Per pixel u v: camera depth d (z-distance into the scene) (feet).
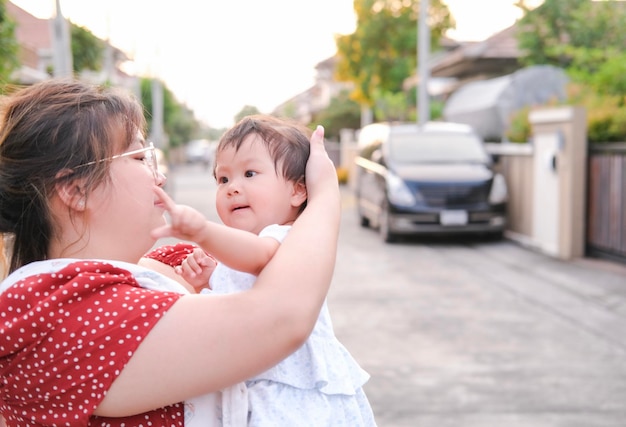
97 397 3.68
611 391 15.44
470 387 15.72
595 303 23.50
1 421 4.57
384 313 22.41
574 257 31.65
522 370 16.83
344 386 4.40
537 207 34.81
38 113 3.97
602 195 30.71
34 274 3.87
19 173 3.95
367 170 42.09
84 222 4.03
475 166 37.32
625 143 30.55
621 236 29.76
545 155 33.55
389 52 76.84
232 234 3.83
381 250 35.01
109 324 3.68
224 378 3.69
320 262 3.90
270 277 3.77
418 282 27.25
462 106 64.28
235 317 3.68
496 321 21.33
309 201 4.38
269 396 4.13
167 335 3.68
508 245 36.32
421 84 54.13
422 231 35.94
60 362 3.68
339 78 82.89
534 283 26.81
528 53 69.21
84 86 4.21
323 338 4.46
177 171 142.31
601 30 60.34
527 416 14.10
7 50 24.73
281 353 3.72
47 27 58.03
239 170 4.78
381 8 75.51
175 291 4.09
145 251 4.22
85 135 3.96
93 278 3.75
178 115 180.04
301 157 4.78
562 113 31.76
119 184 4.04
